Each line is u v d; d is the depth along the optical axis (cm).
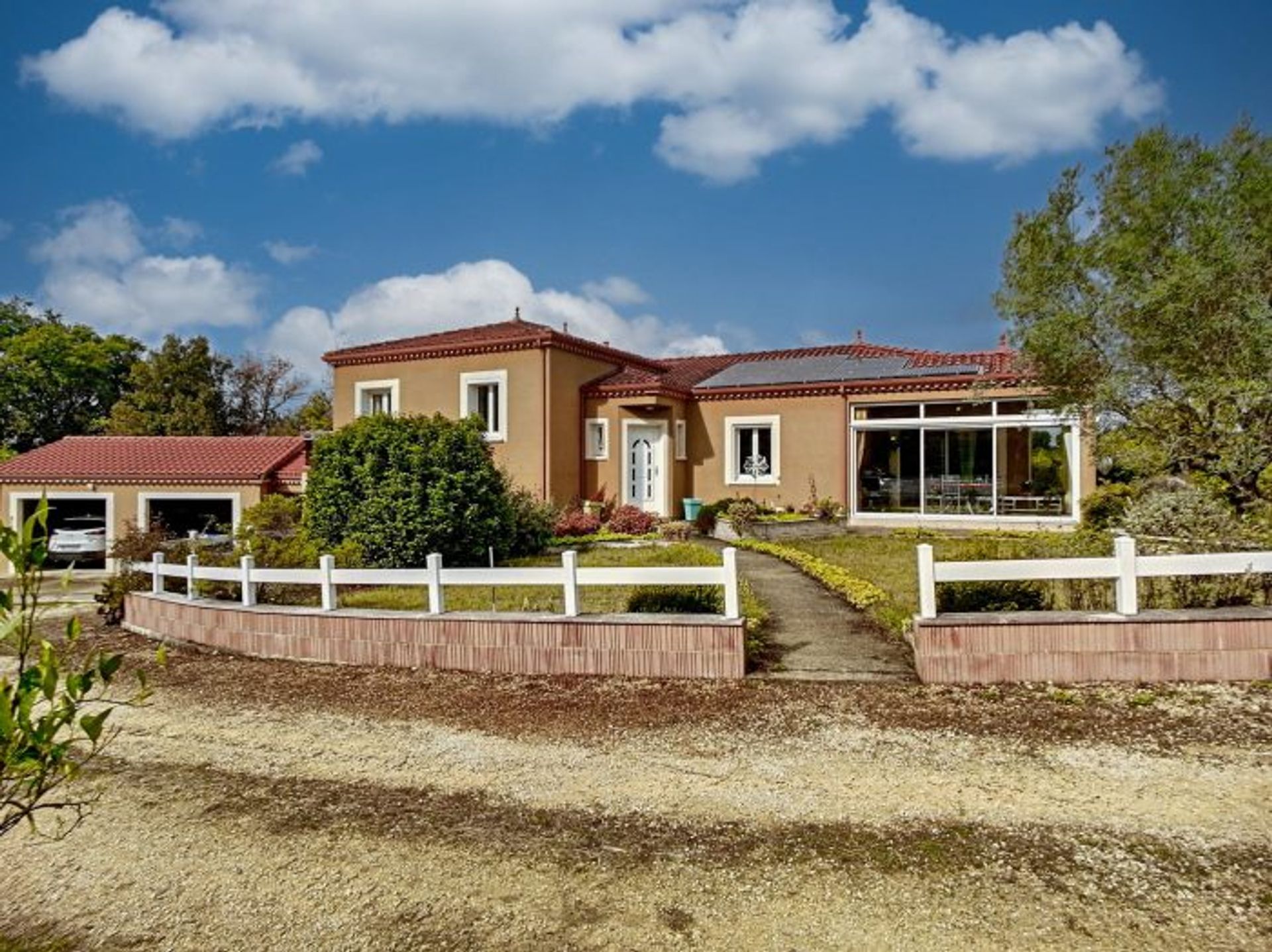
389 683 866
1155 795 529
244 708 806
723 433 2278
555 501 2083
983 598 841
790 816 525
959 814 516
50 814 572
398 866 480
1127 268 1183
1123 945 376
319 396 4978
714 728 687
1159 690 716
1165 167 1177
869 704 724
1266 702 677
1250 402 1036
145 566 1284
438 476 1510
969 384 1952
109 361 4528
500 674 877
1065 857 458
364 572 969
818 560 1446
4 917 443
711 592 940
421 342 2319
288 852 503
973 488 2012
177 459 2452
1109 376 1225
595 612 938
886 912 411
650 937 397
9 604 246
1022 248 1317
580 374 2219
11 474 2366
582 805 555
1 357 4041
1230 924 388
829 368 2317
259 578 1043
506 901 436
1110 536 930
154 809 575
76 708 254
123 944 412
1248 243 1087
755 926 404
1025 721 664
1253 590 790
